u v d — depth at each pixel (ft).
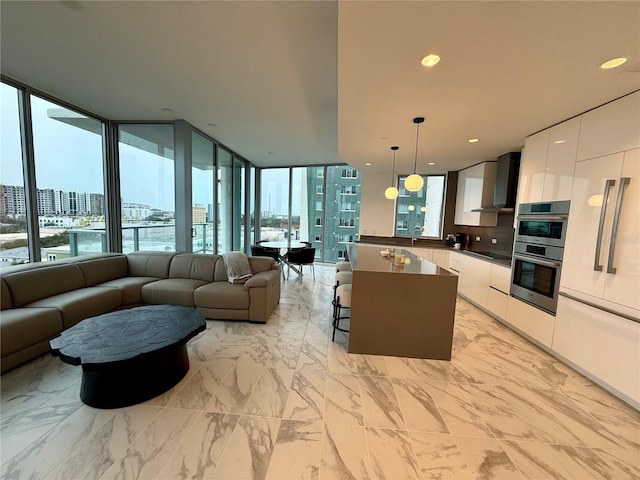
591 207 7.88
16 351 7.21
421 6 4.35
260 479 4.58
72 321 8.75
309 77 9.12
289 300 14.39
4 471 4.52
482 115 8.79
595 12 4.33
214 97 11.03
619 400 6.96
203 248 17.22
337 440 5.44
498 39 5.11
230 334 10.07
